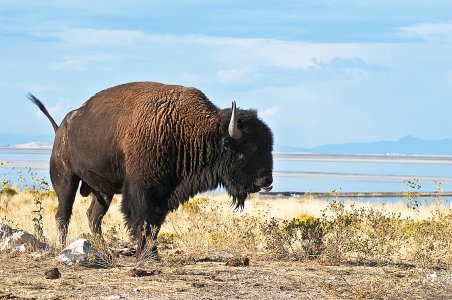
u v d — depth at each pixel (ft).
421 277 71.82
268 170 87.51
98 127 90.48
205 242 96.53
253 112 87.76
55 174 99.81
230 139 86.38
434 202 149.89
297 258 83.82
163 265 78.28
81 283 65.77
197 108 86.84
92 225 100.68
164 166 85.46
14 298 58.49
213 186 88.48
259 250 91.25
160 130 85.25
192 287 64.59
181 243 98.78
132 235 87.40
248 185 87.81
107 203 100.37
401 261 84.02
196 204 137.49
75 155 94.73
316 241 85.40
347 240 86.28
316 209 185.06
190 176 87.10
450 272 76.64
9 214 138.41
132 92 89.40
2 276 68.90
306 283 67.87
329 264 80.43
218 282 67.36
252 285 66.18
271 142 88.12
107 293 61.41
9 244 84.07
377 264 81.30
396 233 90.48
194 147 86.33
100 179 92.99
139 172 85.25
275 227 89.25
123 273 71.61
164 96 87.15
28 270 72.59
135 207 85.25
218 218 112.88
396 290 64.64
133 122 86.38
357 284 67.67
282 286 65.10
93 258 76.13
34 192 178.60
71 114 96.84
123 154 87.20
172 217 127.75
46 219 122.83
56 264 76.18
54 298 58.34
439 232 91.30
